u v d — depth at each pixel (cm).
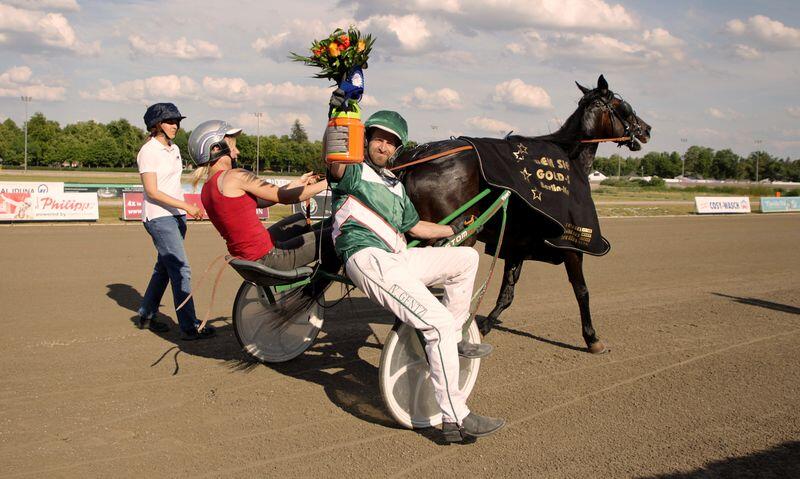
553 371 539
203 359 549
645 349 605
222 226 443
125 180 4506
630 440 411
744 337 652
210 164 454
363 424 430
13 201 1608
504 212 498
